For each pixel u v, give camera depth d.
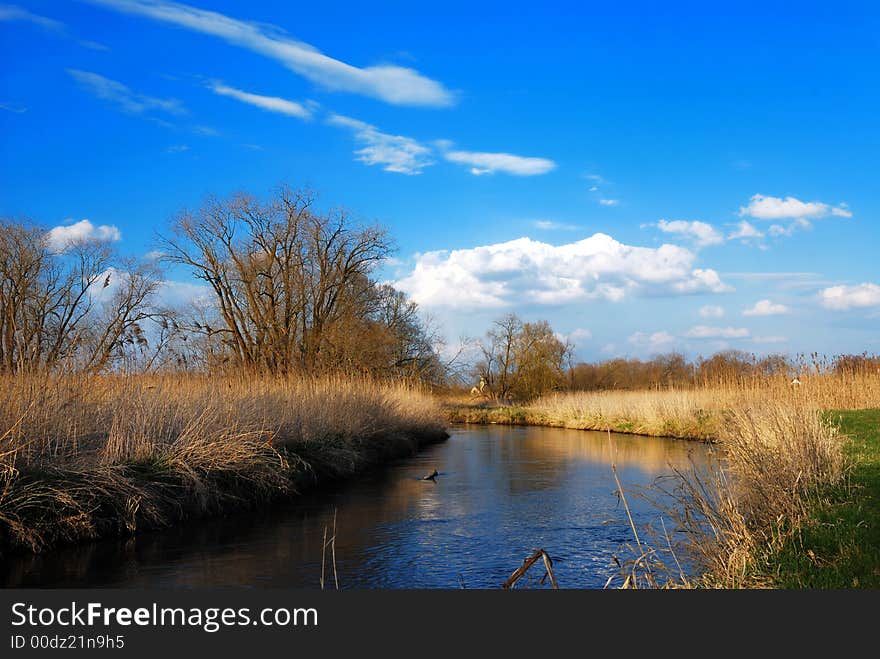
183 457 12.27
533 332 60.12
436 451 24.61
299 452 16.19
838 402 23.59
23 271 25.69
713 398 29.03
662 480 15.81
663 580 7.46
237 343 32.44
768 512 8.81
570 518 12.25
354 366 32.94
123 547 9.90
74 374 12.28
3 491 9.26
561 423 39.16
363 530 11.34
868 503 8.74
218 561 9.30
